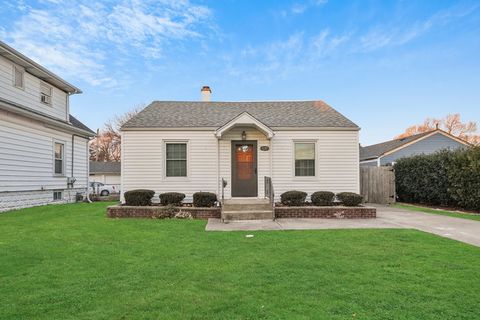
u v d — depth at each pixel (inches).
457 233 308.8
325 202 453.4
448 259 215.0
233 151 511.5
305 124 517.7
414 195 646.5
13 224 353.1
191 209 419.2
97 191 1227.2
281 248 247.6
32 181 518.9
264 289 161.0
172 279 175.8
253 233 310.3
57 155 602.5
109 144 1984.5
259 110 587.5
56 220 384.2
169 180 502.0
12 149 472.1
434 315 132.9
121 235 296.8
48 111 586.6
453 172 514.3
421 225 358.3
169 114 556.7
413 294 154.9
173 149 509.4
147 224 360.8
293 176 510.6
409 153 973.8
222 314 133.0
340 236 293.9
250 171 513.0
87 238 282.0
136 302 144.6
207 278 177.5
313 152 517.3
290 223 375.2
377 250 240.5
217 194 501.7
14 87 497.7
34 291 157.5
